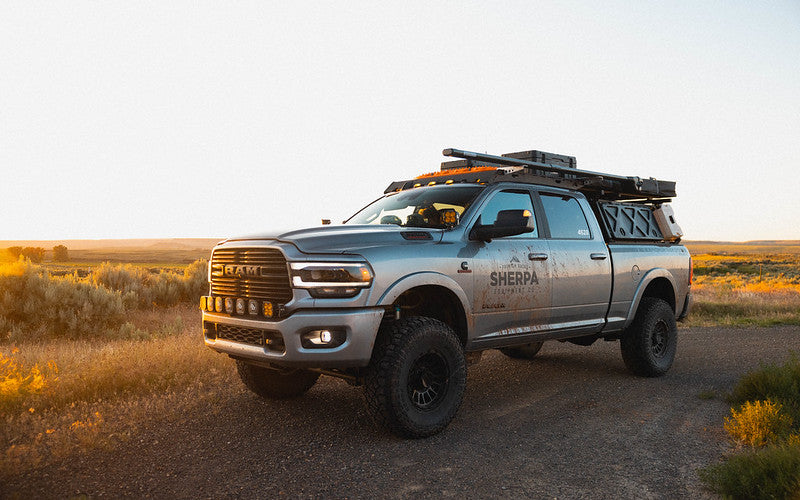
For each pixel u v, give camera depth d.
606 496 3.26
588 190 6.41
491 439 4.29
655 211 7.17
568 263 5.54
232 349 4.40
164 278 15.48
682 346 9.05
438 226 4.78
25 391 5.00
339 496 3.24
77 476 3.51
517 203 5.34
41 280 11.38
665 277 6.81
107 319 11.53
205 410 4.94
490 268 4.81
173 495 3.24
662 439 4.30
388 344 4.12
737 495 3.21
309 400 5.32
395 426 4.11
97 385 5.39
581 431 4.50
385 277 4.07
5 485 3.36
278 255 4.05
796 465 3.21
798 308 14.93
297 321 3.91
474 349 4.82
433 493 3.29
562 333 5.57
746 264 62.88
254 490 3.32
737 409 5.07
